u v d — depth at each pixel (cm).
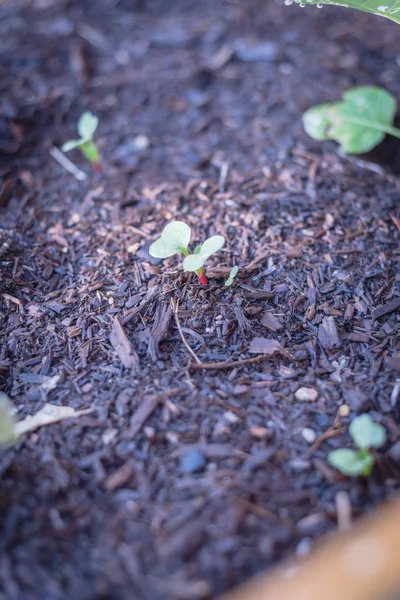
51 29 49
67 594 28
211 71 47
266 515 29
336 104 42
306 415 32
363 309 35
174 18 50
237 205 39
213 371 33
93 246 38
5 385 33
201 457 31
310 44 48
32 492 30
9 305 35
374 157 43
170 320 34
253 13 50
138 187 41
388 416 32
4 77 46
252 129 44
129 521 29
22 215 40
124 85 46
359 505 30
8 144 43
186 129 44
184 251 34
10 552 29
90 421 32
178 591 28
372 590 27
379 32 49
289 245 37
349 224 38
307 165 41
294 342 34
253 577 28
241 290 35
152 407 32
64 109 45
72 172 42
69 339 34
